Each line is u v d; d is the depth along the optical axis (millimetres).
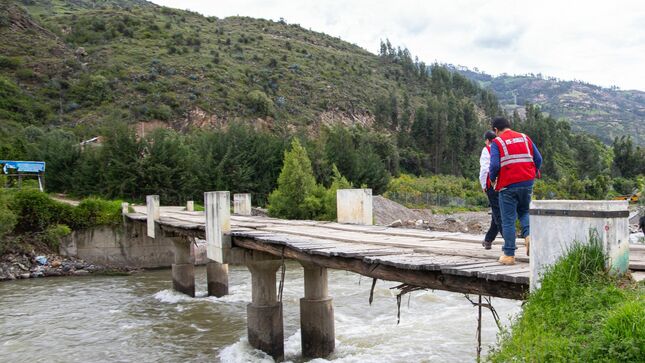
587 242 4949
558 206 5117
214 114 77938
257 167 45281
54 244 27344
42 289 21703
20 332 14805
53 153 42094
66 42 90625
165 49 97125
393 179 70750
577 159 103688
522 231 7000
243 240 12008
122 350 13055
